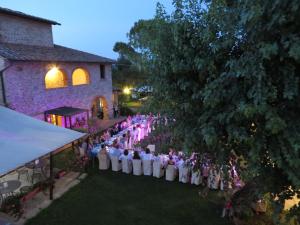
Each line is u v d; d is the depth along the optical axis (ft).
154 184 34.06
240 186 23.29
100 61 72.90
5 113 29.43
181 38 12.13
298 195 12.25
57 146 26.27
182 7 12.29
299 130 9.75
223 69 11.74
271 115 9.25
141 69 15.30
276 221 13.00
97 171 39.04
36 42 63.87
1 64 46.88
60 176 36.60
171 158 35.04
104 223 25.48
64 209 28.14
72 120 66.23
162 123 15.46
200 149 14.05
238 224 23.50
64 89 62.08
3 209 27.14
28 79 52.06
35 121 30.22
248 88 10.54
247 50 10.60
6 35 55.77
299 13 8.68
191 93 13.08
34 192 30.37
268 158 11.79
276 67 10.12
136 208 28.12
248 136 10.51
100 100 80.74
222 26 11.02
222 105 11.59
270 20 9.26
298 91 9.90
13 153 22.35
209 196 29.89
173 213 26.91
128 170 37.91
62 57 60.18
